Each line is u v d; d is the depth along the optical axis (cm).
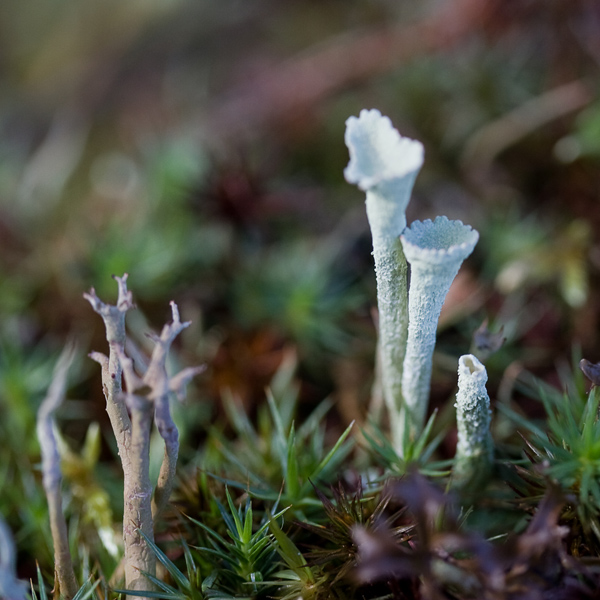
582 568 10
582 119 16
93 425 12
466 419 10
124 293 10
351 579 10
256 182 16
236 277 15
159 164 18
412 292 10
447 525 9
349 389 14
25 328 15
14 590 9
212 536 11
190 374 9
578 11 17
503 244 15
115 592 10
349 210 17
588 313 14
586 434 10
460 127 18
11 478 13
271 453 12
